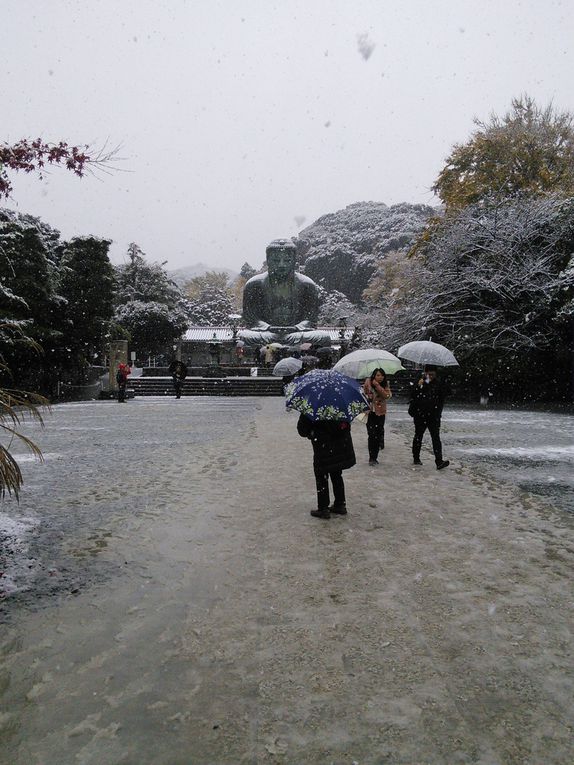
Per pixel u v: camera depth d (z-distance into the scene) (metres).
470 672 3.26
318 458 6.46
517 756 2.56
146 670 3.28
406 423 16.62
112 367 32.62
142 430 14.95
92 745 2.63
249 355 48.78
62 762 2.52
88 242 31.14
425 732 2.72
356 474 8.93
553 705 2.94
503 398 27.00
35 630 3.78
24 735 2.70
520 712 2.88
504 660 3.39
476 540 5.68
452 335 26.83
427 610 4.09
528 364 25.97
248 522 6.32
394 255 70.69
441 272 27.31
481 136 36.53
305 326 50.88
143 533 5.94
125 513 6.72
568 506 6.99
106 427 15.70
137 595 4.37
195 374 40.44
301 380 6.55
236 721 2.81
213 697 3.02
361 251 107.12
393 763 2.51
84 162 5.55
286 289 51.53
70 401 28.25
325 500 6.46
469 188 35.19
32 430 15.02
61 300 29.41
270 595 4.36
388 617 3.97
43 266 28.06
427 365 9.37
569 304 23.47
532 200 27.97
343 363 10.21
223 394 32.91
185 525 6.22
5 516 6.61
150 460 10.26
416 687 3.11
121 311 52.81
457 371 27.06
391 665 3.34
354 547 5.47
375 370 9.72
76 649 3.53
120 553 5.33
